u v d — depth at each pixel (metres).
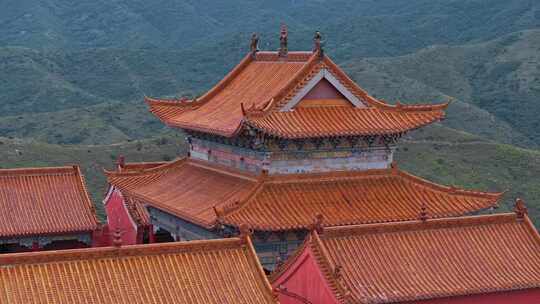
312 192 46.19
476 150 121.38
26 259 34.75
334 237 40.53
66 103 185.62
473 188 108.88
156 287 35.56
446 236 42.56
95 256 35.78
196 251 37.47
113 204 62.62
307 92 47.03
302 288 40.41
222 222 41.75
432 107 49.03
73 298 34.16
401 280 39.53
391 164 49.16
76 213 57.25
